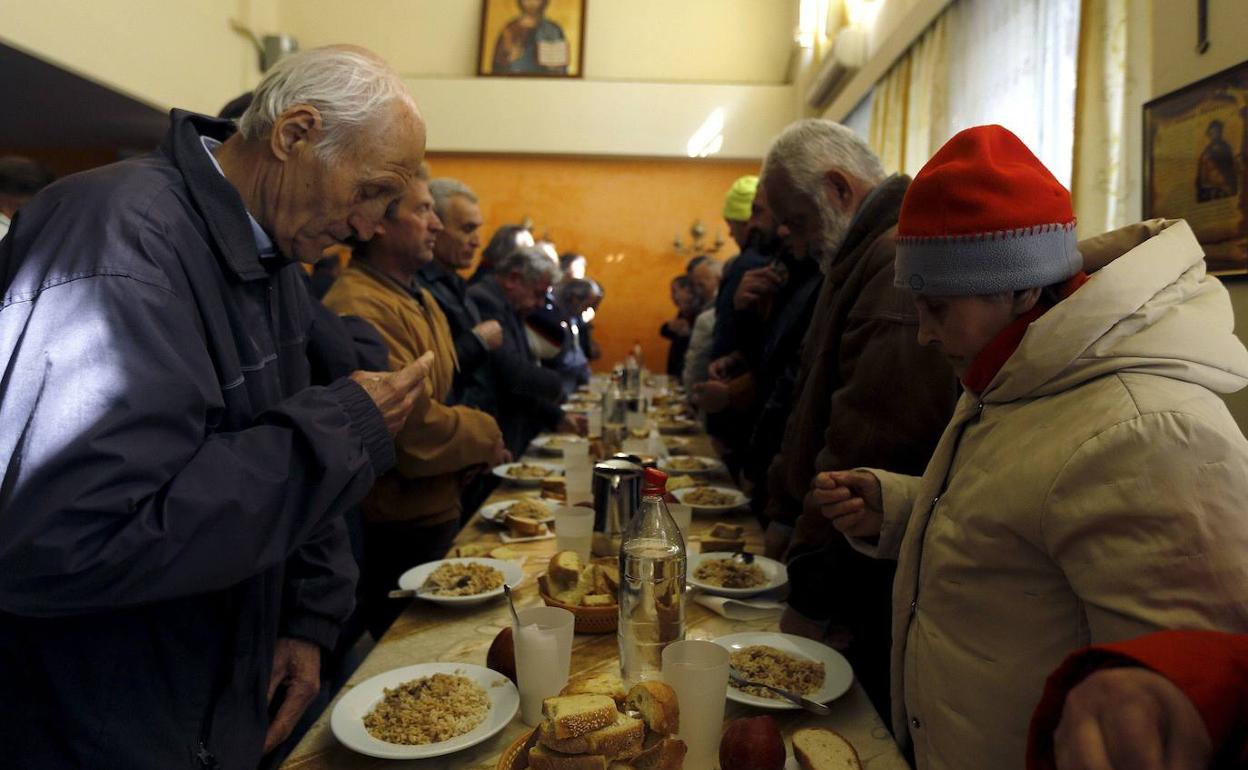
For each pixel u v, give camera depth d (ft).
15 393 2.68
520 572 5.24
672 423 13.00
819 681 3.76
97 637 2.97
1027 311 3.14
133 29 20.15
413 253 7.29
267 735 3.95
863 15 20.98
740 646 4.17
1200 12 7.07
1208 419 2.45
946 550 3.16
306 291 4.81
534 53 30.37
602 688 2.97
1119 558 2.45
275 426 3.10
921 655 3.28
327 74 3.39
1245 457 2.40
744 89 30.01
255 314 3.59
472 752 3.31
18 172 8.81
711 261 18.22
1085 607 2.64
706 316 14.26
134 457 2.64
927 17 15.51
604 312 31.37
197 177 3.24
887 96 18.40
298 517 3.03
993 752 2.94
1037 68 11.55
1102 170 9.21
